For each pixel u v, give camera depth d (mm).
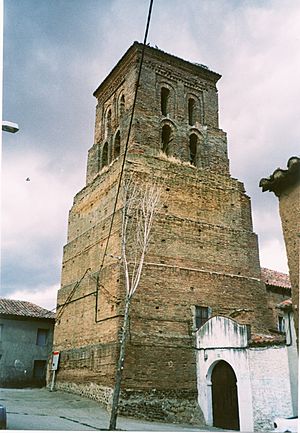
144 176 24875
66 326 26422
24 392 25219
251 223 27578
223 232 26000
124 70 30531
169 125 28750
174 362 21344
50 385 26359
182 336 22078
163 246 23547
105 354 21219
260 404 17500
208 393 20734
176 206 25062
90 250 26031
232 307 24438
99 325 22594
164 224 24062
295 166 13938
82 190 29734
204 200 26234
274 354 17656
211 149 29562
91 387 21750
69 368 24656
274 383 17266
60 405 20422
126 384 19750
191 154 29906
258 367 18109
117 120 30062
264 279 28422
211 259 24891
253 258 26516
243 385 18438
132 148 25734
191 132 29531
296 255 13938
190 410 20750
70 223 30156
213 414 20531
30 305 37938
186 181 26094
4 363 33625
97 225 25953
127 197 23719
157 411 19969
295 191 14430
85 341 23641
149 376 20438
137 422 18141
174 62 30734
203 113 30875
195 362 21859
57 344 26938
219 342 20500
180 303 22781
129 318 21047
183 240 24359
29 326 35562
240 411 18141
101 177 27469
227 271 25172
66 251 29297
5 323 34688
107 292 22625
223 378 20594
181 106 29891
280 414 16625
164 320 21953
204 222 25594
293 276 13906
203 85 31797
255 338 18828
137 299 21625
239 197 27672
